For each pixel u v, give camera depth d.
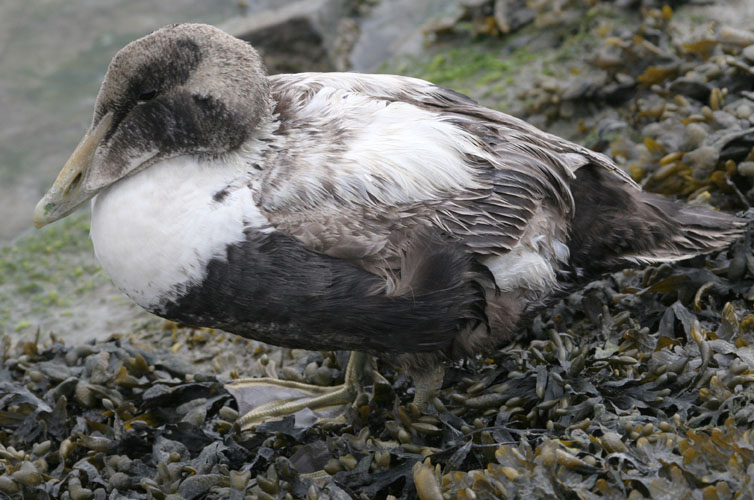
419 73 14.92
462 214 7.41
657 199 8.44
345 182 7.34
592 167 8.18
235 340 10.64
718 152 9.77
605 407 7.63
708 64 11.18
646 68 12.32
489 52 14.91
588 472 6.64
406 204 7.36
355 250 7.23
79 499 7.67
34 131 15.53
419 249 7.31
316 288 7.30
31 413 8.69
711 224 8.48
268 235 7.25
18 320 12.16
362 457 7.69
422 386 8.15
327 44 15.83
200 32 7.57
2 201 14.37
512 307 7.83
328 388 9.12
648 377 7.87
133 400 9.05
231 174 7.47
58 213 7.68
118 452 8.25
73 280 12.80
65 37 17.25
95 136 7.66
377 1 17.23
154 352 9.79
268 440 8.10
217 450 7.80
